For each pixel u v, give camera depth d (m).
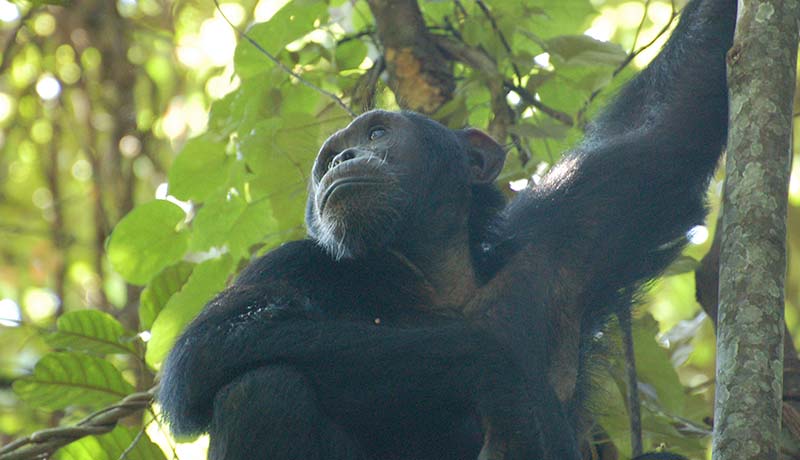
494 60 13.45
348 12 15.98
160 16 19.23
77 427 11.26
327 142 11.22
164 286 12.90
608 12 22.09
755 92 8.80
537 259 10.72
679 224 11.00
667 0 20.30
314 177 11.23
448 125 12.91
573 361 10.66
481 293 10.70
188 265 12.99
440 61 13.52
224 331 9.38
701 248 19.19
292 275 10.45
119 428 11.63
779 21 8.95
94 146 18.05
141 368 12.46
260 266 10.48
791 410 10.70
